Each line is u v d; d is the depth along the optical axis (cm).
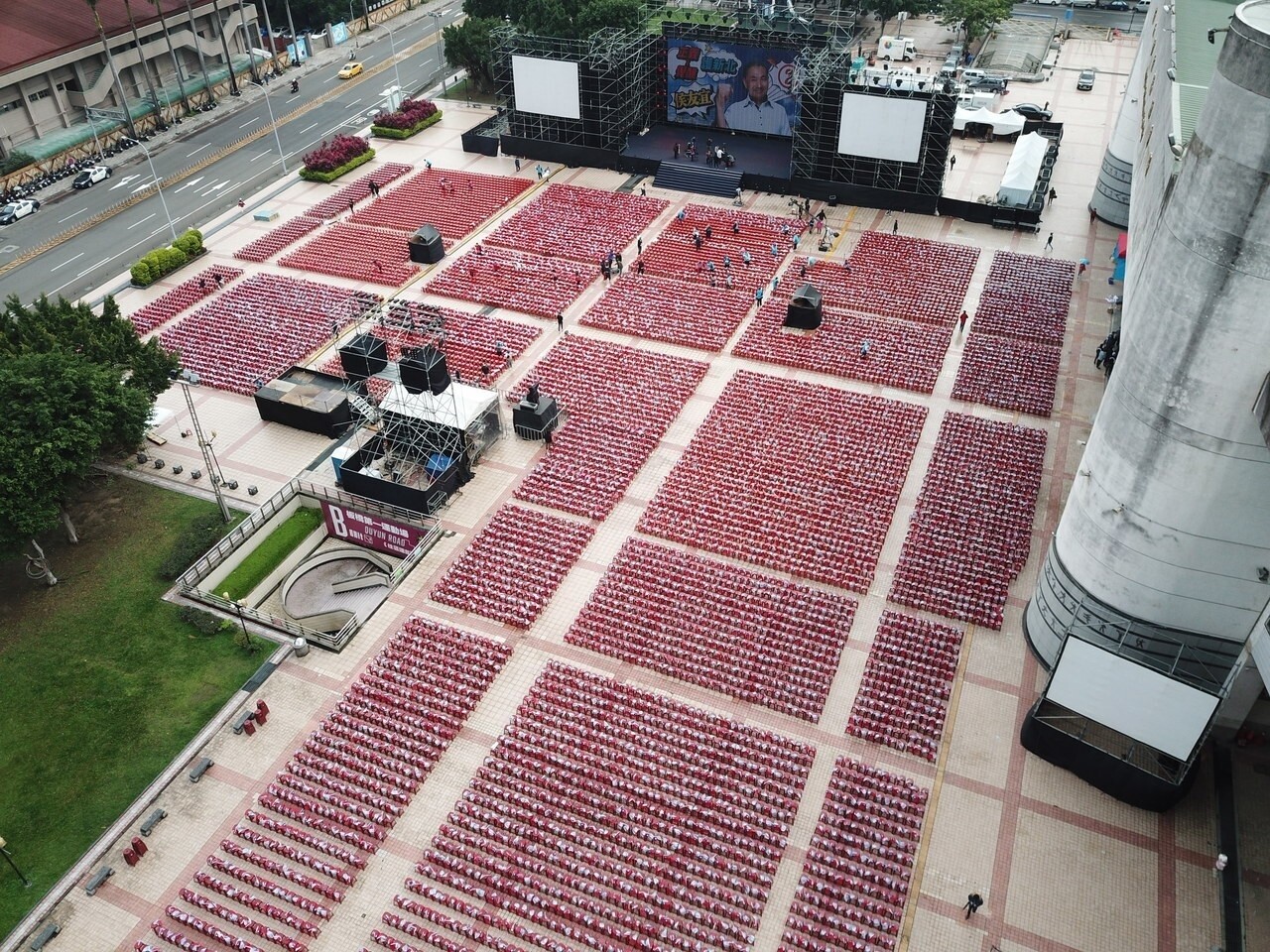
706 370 7312
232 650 5322
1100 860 4191
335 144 10725
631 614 5353
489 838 4331
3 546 5291
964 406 6875
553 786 4525
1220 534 4022
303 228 9525
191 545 5869
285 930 4059
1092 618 4622
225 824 4475
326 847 4306
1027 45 13762
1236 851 4200
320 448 6750
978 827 4331
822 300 7956
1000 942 3922
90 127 11194
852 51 12038
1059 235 9000
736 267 8606
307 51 14038
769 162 10369
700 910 4047
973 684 4959
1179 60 6319
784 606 5381
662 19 11962
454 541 5947
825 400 6912
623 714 4834
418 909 4069
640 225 9394
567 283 8444
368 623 5453
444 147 11312
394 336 7794
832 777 4525
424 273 8712
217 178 10688
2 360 5853
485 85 12738
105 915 4138
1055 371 7125
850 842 4266
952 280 8312
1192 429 3841
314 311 8162
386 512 6097
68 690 5100
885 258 8688
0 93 10475
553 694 4934
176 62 11944
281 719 4934
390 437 6375
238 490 6384
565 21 11450
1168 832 4288
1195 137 3675
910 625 5244
